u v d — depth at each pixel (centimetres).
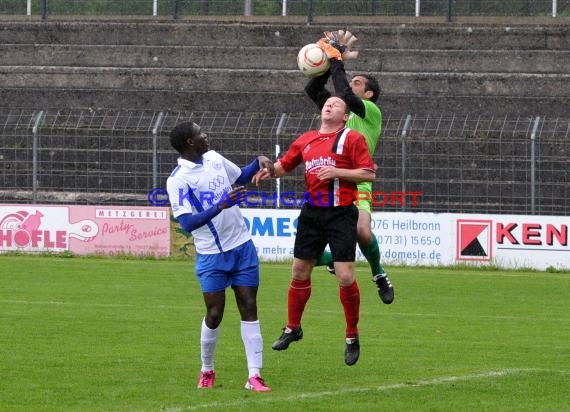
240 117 6856
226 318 3625
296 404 2139
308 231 2428
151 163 6631
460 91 7475
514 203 6388
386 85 7506
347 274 2381
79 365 2619
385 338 3209
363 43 8031
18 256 5822
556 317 3772
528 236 5459
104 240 5831
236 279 2317
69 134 6900
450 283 4850
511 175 6438
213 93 7475
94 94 7619
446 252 5538
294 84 7619
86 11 8925
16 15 8825
